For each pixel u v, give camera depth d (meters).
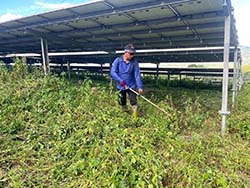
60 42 10.57
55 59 17.58
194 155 3.39
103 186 2.70
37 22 7.05
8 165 3.28
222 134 4.59
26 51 16.06
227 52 4.73
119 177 2.72
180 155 3.41
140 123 4.70
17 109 4.79
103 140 3.54
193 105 7.20
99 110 4.80
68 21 6.23
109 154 3.10
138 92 5.46
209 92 11.53
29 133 4.06
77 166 3.06
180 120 5.22
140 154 3.06
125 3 4.97
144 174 2.74
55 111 4.78
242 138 4.58
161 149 3.65
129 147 3.26
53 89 5.73
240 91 12.07
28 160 3.40
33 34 8.28
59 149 3.57
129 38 8.95
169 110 5.75
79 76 15.02
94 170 2.95
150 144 3.54
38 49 14.70
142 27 6.71
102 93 5.68
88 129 3.82
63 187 2.81
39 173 3.12
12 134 4.10
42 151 3.59
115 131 3.72
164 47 11.03
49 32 8.26
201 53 10.96
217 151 3.64
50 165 3.28
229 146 4.06
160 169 2.89
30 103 4.98
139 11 5.11
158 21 5.88
